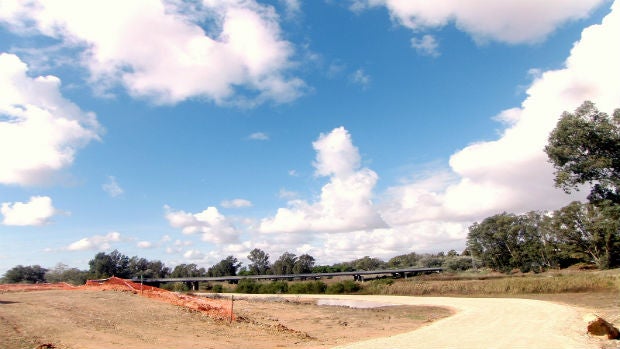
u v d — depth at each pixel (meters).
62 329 19.42
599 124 47.12
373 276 125.00
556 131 49.81
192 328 22.27
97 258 122.25
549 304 33.53
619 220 51.03
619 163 48.81
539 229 87.19
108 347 16.41
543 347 16.23
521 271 87.31
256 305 48.16
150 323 22.77
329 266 145.75
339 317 34.97
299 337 21.94
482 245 96.06
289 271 145.12
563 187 52.00
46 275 113.94
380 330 26.11
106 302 29.56
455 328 23.89
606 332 17.70
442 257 124.38
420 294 60.03
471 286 54.44
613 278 42.50
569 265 84.25
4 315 22.47
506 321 25.42
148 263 138.88
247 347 18.11
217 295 76.69
